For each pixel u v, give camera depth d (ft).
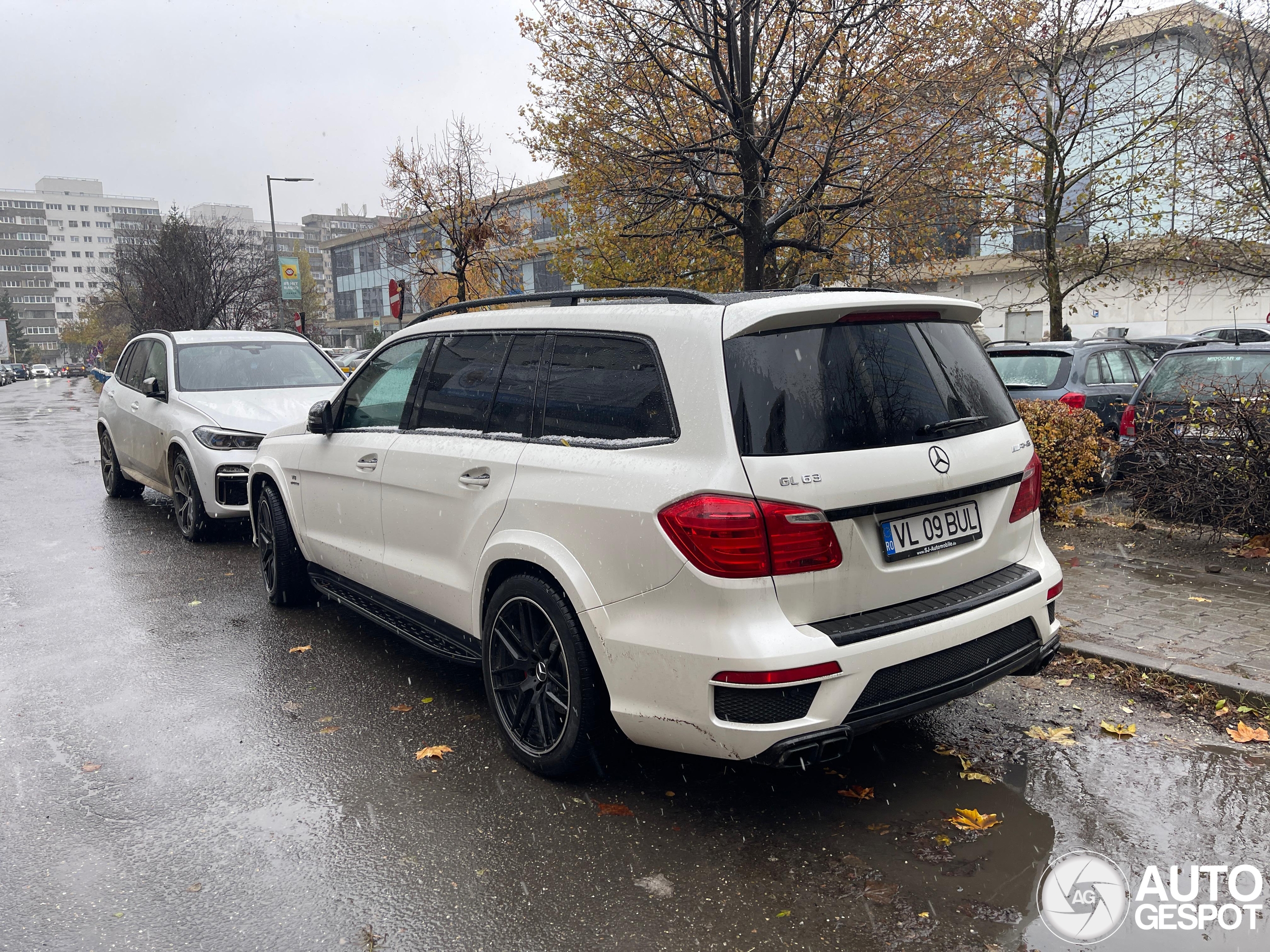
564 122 35.91
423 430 13.87
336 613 19.06
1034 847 9.75
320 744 12.73
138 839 10.28
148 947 8.36
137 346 32.76
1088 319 93.76
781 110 27.73
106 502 32.99
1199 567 20.08
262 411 25.91
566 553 10.57
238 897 9.14
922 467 9.82
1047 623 11.23
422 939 8.43
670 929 8.50
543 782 11.48
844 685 9.09
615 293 11.52
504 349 12.62
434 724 13.38
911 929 8.41
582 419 10.98
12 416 83.82
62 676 15.51
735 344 9.51
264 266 116.67
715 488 9.11
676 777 11.54
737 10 26.21
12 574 22.57
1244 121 37.65
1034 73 43.75
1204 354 26.04
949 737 12.53
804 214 29.30
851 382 9.69
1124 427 25.85
